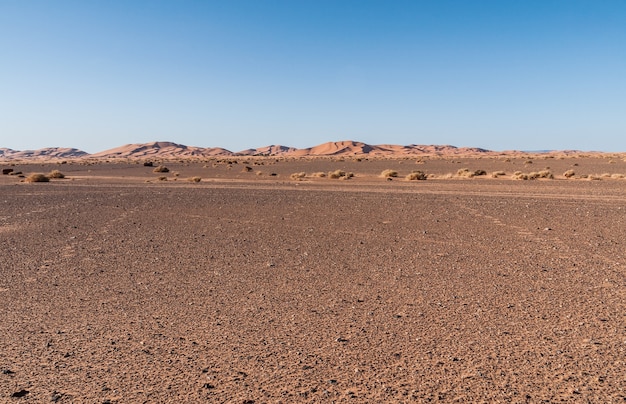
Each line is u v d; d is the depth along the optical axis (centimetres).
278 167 7650
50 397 474
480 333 625
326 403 454
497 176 4538
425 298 786
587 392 464
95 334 646
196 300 797
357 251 1179
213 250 1216
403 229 1501
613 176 4094
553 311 707
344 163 8869
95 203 2395
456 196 2611
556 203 2189
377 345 592
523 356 551
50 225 1670
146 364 549
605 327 636
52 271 1009
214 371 529
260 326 669
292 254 1155
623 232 1388
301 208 2098
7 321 704
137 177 5441
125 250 1227
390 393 471
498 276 920
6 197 2842
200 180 4612
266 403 456
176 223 1694
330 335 629
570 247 1184
